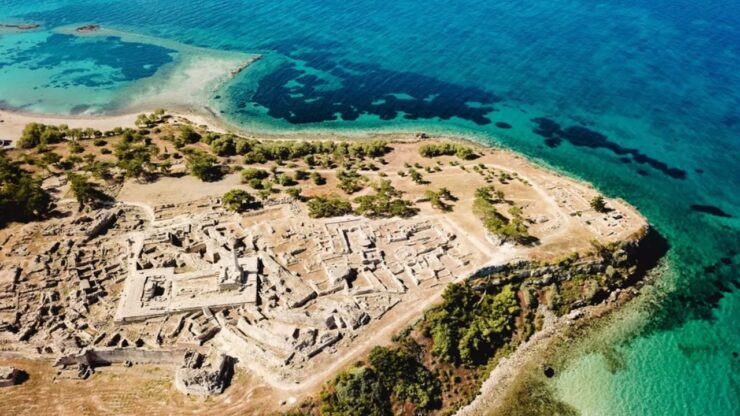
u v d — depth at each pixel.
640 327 114.81
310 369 95.25
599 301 119.81
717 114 191.38
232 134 178.88
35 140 169.12
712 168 166.88
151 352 96.69
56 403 90.50
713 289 124.94
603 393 101.75
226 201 134.38
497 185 152.75
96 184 142.88
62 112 195.62
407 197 144.75
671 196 156.00
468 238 126.81
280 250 120.50
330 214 133.88
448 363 102.50
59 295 107.12
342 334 101.62
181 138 170.50
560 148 177.62
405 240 126.06
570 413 98.38
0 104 199.62
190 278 110.31
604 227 132.12
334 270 112.69
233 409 89.44
